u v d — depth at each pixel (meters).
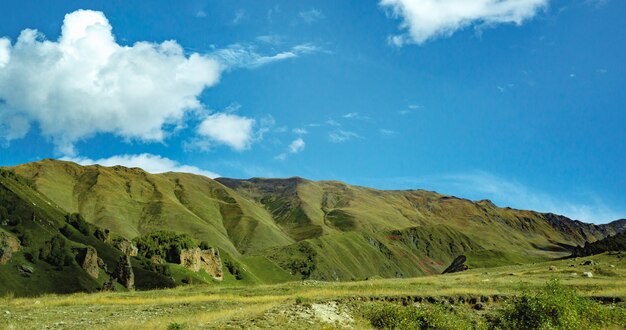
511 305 36.22
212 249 168.25
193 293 52.41
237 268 181.25
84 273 108.06
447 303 44.72
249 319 29.66
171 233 161.25
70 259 108.75
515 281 59.47
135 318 33.62
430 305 44.00
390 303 40.34
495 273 76.50
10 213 114.56
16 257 99.19
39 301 43.88
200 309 38.69
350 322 35.12
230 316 31.12
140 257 145.00
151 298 47.75
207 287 61.44
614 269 68.44
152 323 28.94
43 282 95.69
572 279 60.09
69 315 34.91
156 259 149.62
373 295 44.50
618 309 37.56
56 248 108.88
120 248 142.88
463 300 46.28
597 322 34.81
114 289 108.19
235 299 45.06
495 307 45.59
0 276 88.56
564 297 34.62
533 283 55.72
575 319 33.34
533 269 78.31
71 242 117.19
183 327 26.72
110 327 27.33
